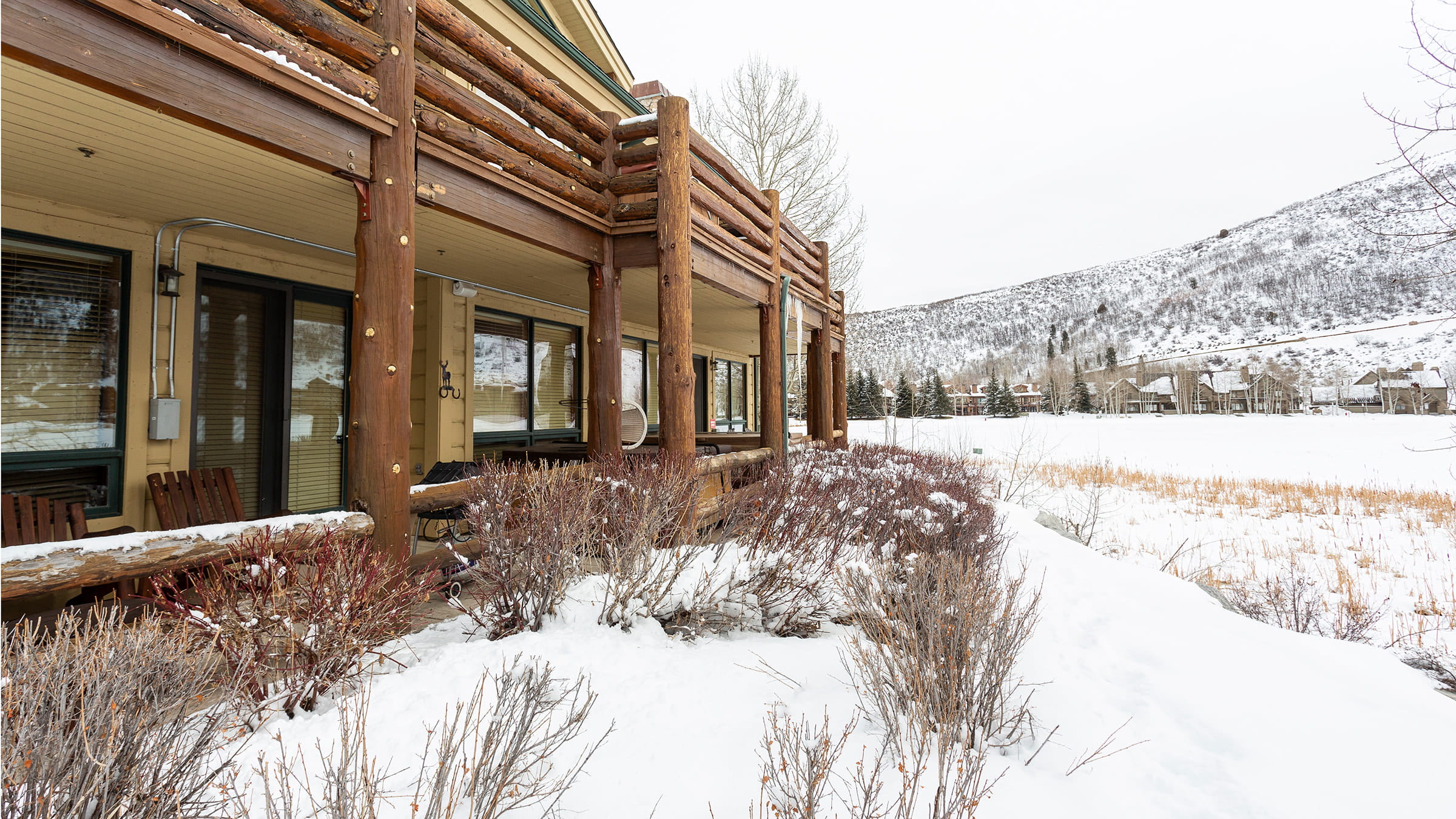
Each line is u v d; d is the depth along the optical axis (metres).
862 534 4.23
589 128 4.55
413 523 4.81
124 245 3.92
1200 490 13.83
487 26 6.04
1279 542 9.02
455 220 3.84
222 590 2.06
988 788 1.61
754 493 4.54
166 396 4.14
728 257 5.39
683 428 4.40
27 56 1.77
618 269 4.74
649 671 2.45
